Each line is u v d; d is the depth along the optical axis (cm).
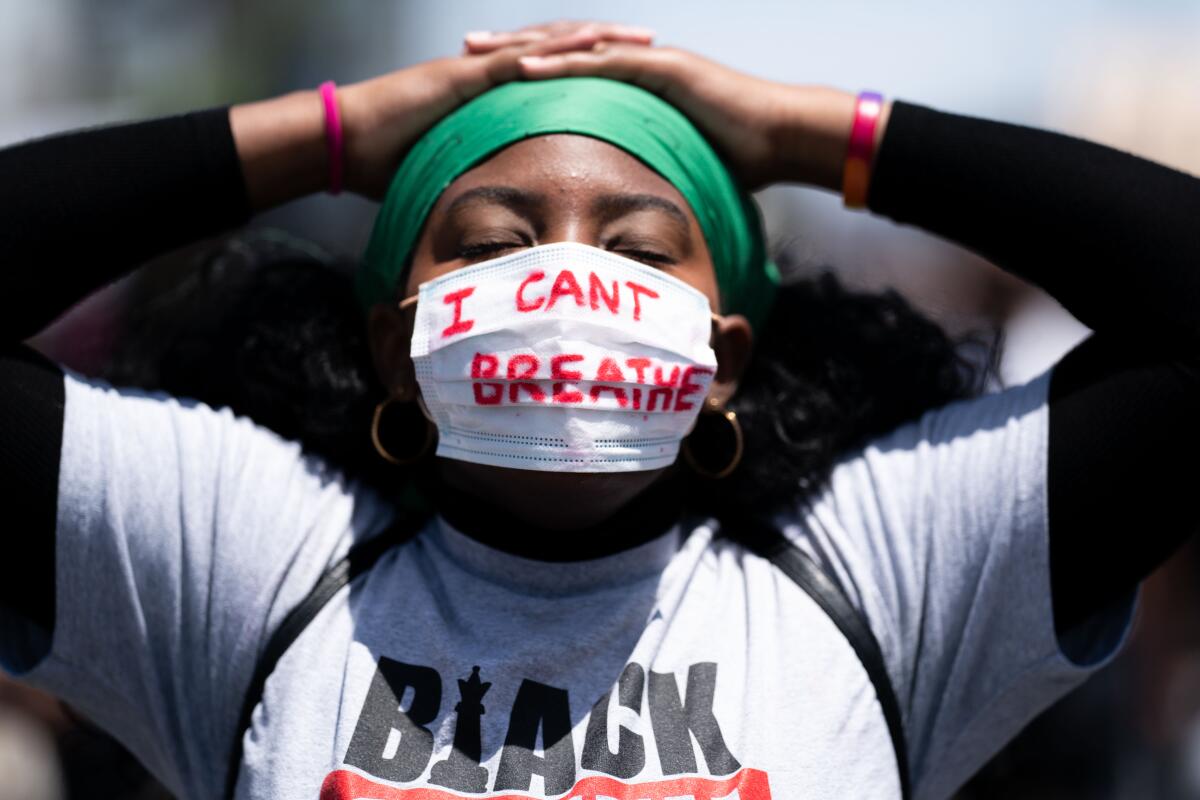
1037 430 204
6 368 204
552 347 189
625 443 192
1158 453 201
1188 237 209
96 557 200
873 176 223
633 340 191
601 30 222
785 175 229
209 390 233
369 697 190
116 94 988
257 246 258
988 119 225
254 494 205
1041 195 215
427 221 208
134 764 301
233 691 200
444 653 194
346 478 221
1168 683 392
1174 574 404
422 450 212
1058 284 216
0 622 207
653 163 203
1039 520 199
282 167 225
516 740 188
